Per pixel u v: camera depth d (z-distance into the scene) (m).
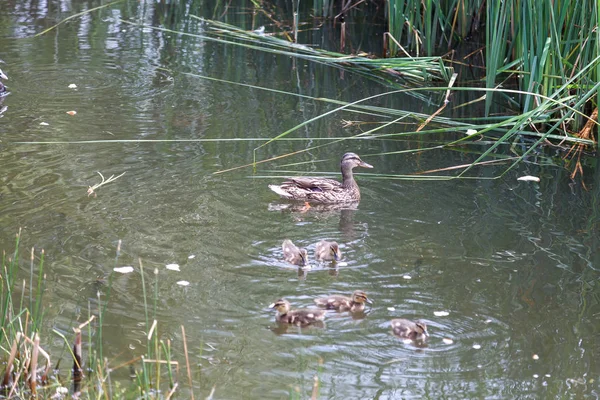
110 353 8.33
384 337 8.73
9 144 14.20
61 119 15.62
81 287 9.55
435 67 19.30
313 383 7.91
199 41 21.91
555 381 8.03
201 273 10.01
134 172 13.15
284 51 20.83
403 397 7.70
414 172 13.84
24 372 7.82
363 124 16.23
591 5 15.09
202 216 11.67
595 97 15.62
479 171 13.95
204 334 8.70
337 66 20.38
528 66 15.90
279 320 8.98
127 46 21.14
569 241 11.21
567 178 13.70
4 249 10.38
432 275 10.15
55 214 11.47
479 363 8.31
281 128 15.72
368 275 10.11
